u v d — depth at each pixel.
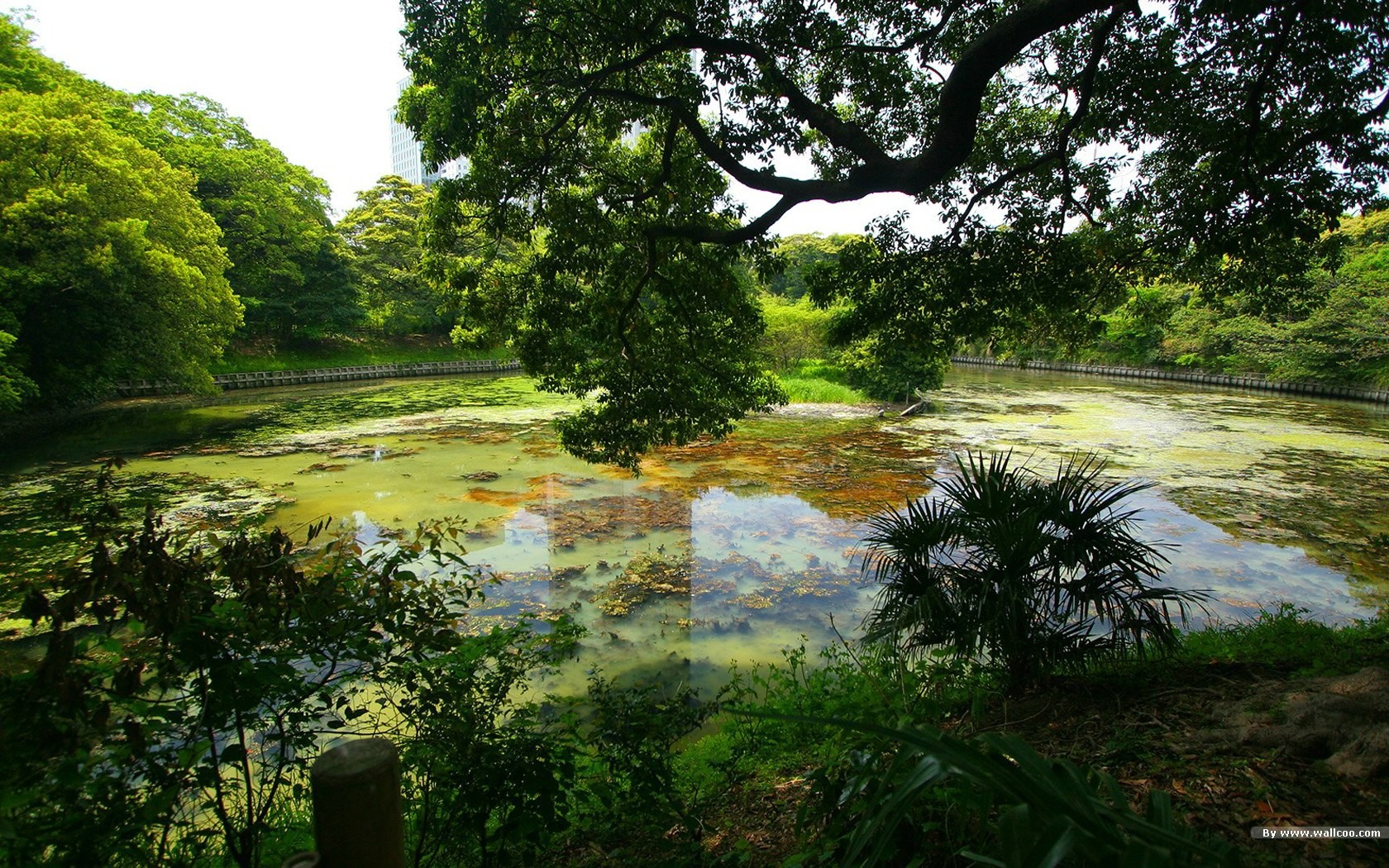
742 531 9.71
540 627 6.61
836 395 23.22
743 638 6.48
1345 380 25.70
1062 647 3.48
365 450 15.38
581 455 7.22
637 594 7.52
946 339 6.96
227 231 29.69
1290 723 2.64
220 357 22.94
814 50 5.87
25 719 1.57
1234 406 23.09
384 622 2.31
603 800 2.78
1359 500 11.06
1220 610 6.93
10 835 1.40
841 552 8.85
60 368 18.55
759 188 5.15
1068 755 2.77
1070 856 0.98
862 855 1.88
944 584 3.63
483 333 7.31
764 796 3.06
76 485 12.04
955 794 1.74
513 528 9.79
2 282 15.23
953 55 6.24
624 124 6.78
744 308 7.41
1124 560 3.37
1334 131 5.15
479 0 4.91
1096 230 6.98
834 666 5.75
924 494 11.52
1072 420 19.81
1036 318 7.76
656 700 5.21
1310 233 5.21
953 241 6.65
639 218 6.84
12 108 16.08
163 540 1.80
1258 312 7.55
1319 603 7.14
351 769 1.39
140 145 19.47
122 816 1.66
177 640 1.75
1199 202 6.13
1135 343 35.22
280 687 1.91
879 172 4.66
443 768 2.33
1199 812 2.16
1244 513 10.34
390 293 36.72
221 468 13.55
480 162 6.08
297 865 1.37
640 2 5.22
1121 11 4.98
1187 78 5.82
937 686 3.96
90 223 16.47
